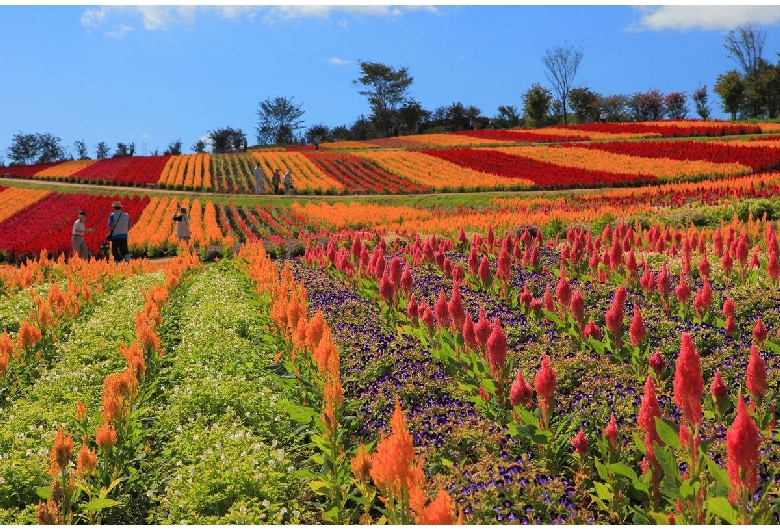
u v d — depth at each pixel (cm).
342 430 559
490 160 4562
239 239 2669
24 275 1445
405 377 662
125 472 557
